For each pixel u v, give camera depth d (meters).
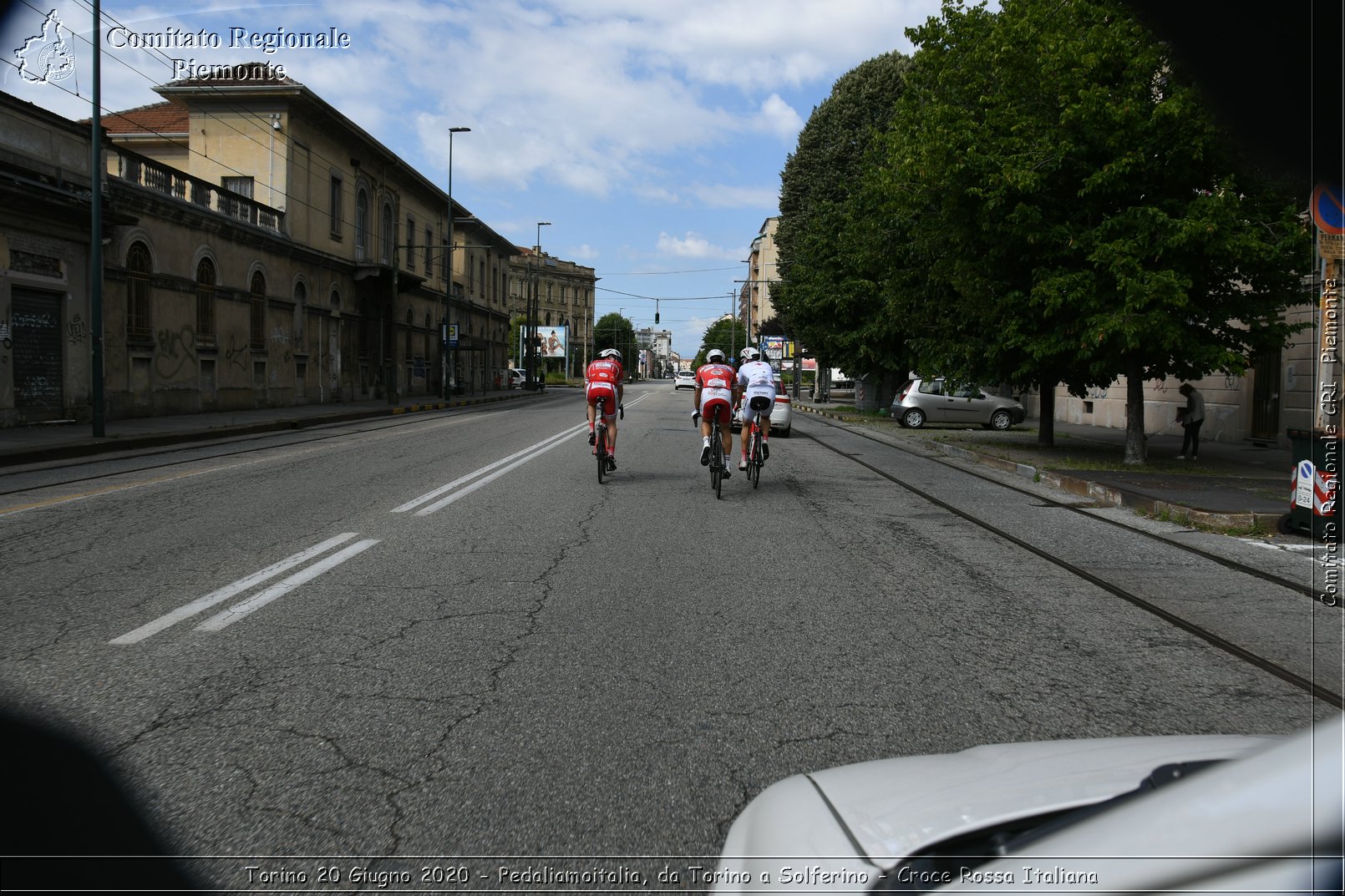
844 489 12.30
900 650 4.98
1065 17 15.26
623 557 7.39
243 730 3.69
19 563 6.83
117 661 4.54
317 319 35.41
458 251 57.41
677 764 3.42
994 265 16.48
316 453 16.41
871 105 45.72
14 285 19.09
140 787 3.16
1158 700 4.25
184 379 25.77
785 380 84.00
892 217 19.80
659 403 43.50
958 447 19.47
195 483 11.75
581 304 133.38
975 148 15.17
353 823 2.93
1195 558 8.03
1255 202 13.98
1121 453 18.36
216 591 6.01
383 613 5.55
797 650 4.94
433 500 10.36
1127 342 14.09
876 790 1.74
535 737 3.67
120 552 7.27
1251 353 15.57
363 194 40.75
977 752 1.99
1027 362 16.88
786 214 51.25
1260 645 5.24
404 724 3.79
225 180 32.53
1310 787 1.03
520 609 5.70
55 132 20.11
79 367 21.12
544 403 47.16
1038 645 5.17
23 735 3.60
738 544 8.10
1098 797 1.55
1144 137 14.09
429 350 51.03
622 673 4.50
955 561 7.59
